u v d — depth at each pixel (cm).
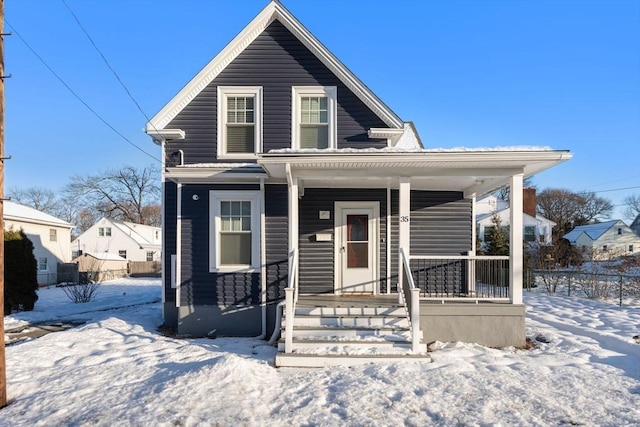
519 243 788
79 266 3094
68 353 758
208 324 925
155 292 2081
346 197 1012
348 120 1048
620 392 523
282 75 1051
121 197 5141
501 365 632
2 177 541
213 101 1041
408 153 754
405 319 781
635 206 6912
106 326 990
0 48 543
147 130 1009
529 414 462
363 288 1002
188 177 916
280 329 834
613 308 1206
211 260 933
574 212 5703
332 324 783
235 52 1048
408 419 454
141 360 698
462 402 493
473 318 785
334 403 497
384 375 585
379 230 1009
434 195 1035
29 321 1202
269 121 1044
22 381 598
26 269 1402
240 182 941
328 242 1008
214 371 575
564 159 739
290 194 823
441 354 698
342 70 1038
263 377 586
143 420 452
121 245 4016
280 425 443
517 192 790
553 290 1659
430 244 1026
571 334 856
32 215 2592
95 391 548
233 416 461
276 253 939
